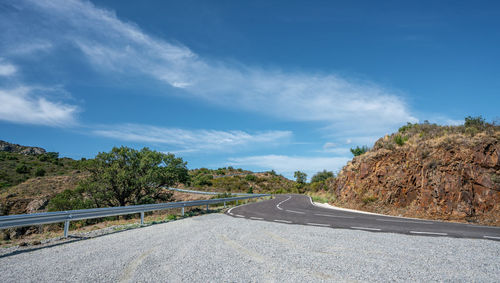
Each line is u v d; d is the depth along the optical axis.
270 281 4.45
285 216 14.46
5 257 6.24
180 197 42.22
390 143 22.88
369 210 19.09
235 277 4.64
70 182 44.88
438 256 6.02
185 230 9.76
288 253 6.30
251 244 7.27
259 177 92.75
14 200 31.00
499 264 5.41
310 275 4.75
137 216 21.89
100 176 29.06
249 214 15.65
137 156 31.48
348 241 7.67
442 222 12.27
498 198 14.38
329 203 27.05
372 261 5.63
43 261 5.80
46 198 32.09
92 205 27.48
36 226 19.23
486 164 15.49
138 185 28.98
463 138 17.45
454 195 15.51
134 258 5.92
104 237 8.73
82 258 5.99
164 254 6.24
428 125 23.70
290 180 100.62
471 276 4.72
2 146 92.62
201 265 5.35
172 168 31.22
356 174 23.95
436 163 17.25
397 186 18.81
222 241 7.69
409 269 5.09
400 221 12.34
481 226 10.93
